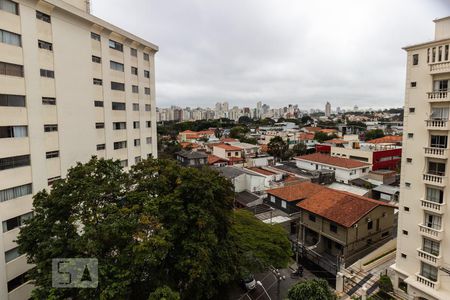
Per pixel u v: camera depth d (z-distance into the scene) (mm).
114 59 36250
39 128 25484
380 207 29891
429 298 20438
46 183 26141
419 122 20438
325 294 18484
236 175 44844
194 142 100812
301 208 32438
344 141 77625
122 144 38062
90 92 32312
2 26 22484
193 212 18484
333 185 45750
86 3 35438
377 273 25266
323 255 29953
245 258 21938
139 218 16469
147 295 17047
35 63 25172
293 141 92812
